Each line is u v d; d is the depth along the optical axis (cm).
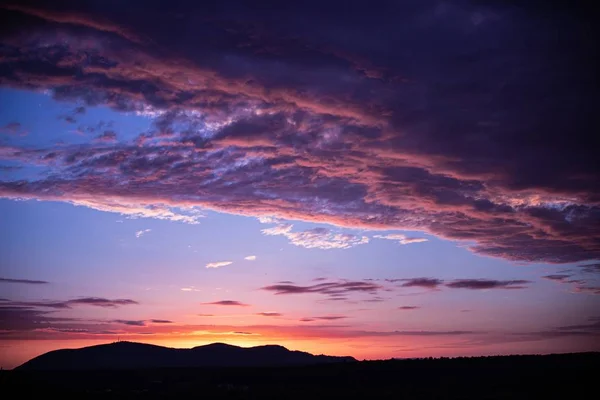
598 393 5712
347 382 7175
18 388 5641
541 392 5888
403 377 7444
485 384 6569
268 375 7981
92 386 6756
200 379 7719
